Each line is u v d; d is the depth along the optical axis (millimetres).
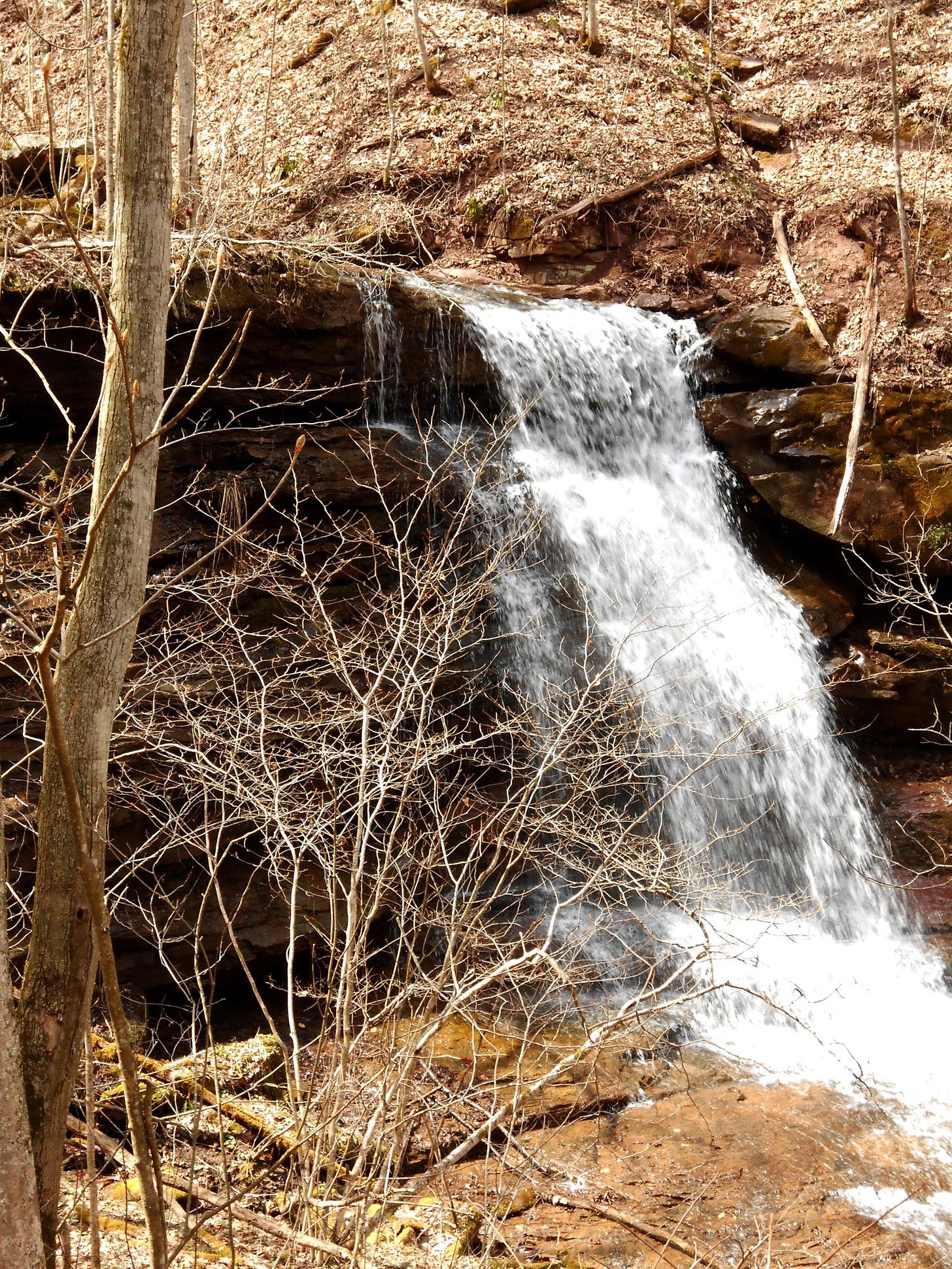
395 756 5723
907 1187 6320
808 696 9875
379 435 9430
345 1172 5137
